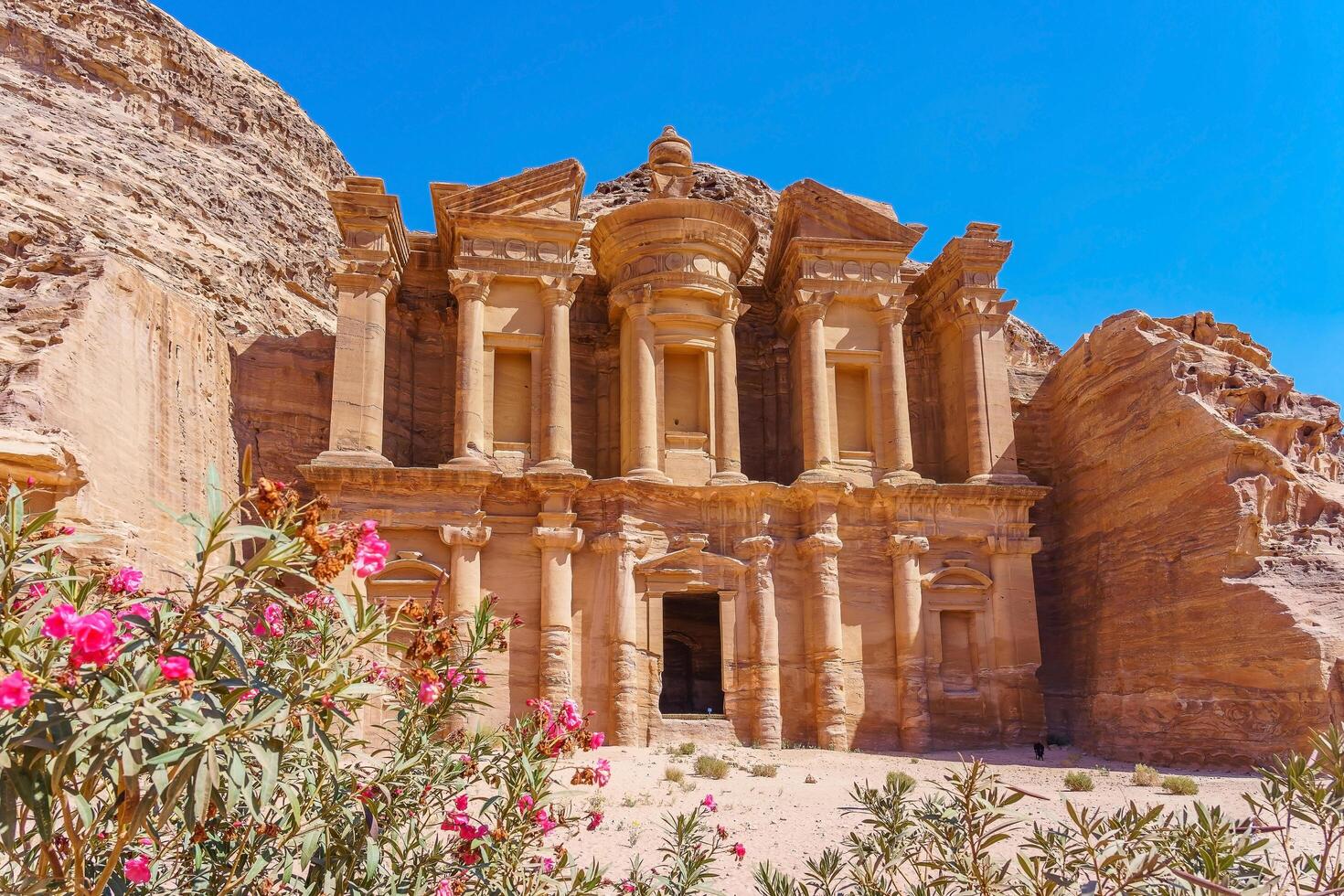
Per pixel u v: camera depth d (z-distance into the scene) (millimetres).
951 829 7680
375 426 30156
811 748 29125
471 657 7930
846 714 29781
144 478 23922
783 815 18547
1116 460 31562
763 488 30688
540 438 31109
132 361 24109
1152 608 28328
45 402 19906
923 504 31750
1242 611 24828
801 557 31141
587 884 8383
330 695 5664
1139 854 6680
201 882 6777
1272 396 29156
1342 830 6824
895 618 30906
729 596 30125
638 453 30891
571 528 29688
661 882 10531
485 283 31719
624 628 29000
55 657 4902
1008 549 31672
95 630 4645
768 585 30172
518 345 32062
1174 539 27984
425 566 28656
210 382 29172
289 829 6363
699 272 32406
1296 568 24969
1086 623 31828
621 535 29531
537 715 8234
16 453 18781
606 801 19375
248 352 32219
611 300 33094
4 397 19531
